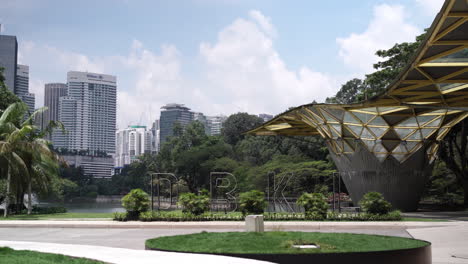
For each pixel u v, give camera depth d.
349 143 41.03
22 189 47.78
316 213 29.16
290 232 15.18
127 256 11.80
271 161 81.25
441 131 40.47
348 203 53.41
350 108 35.19
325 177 67.12
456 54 23.12
